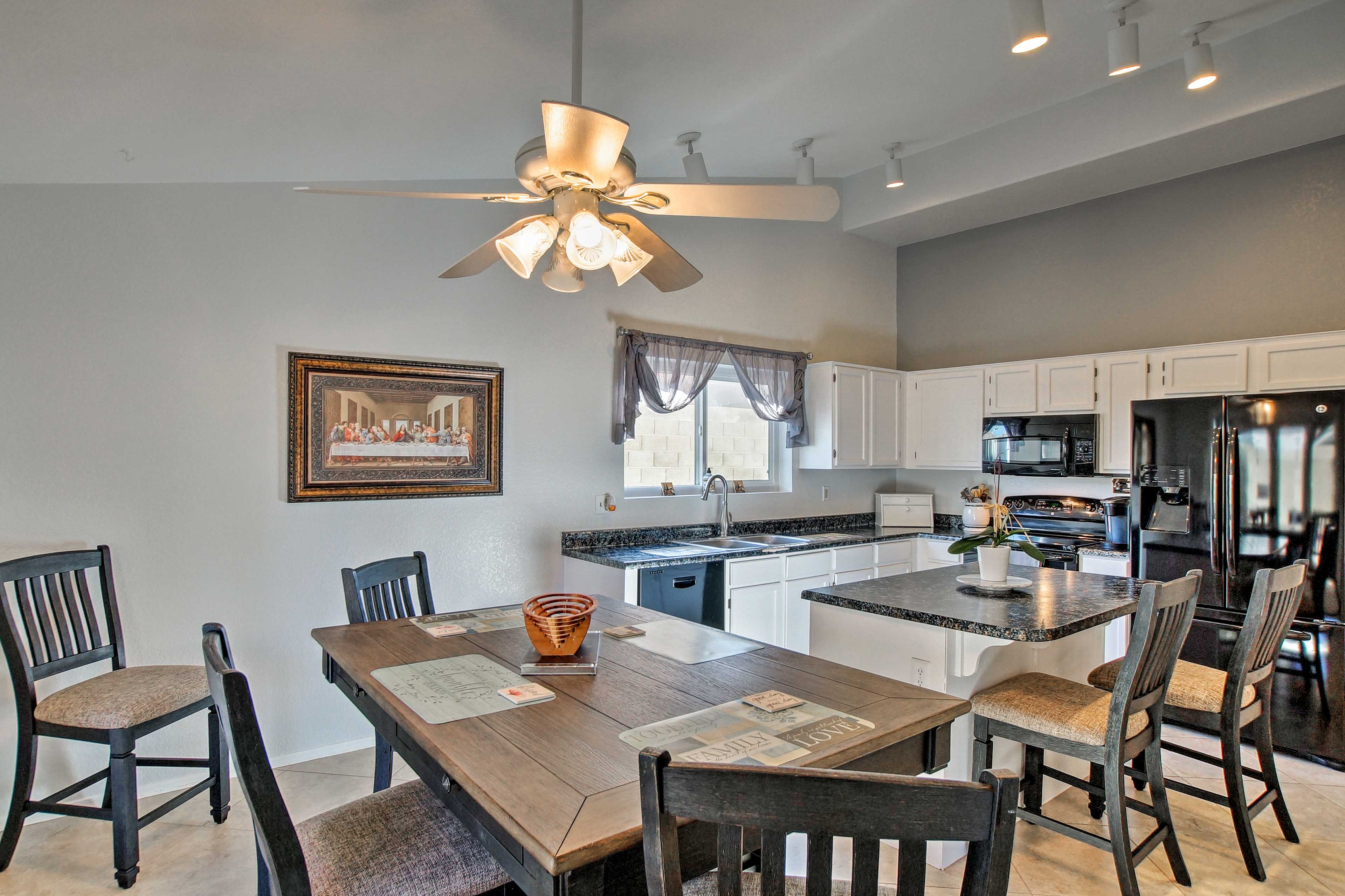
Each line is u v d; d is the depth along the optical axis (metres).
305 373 2.97
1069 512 4.39
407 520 3.24
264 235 2.91
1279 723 3.12
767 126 3.49
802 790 0.79
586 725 1.39
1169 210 4.15
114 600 2.51
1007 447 4.48
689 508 4.28
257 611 2.89
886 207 4.82
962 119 3.95
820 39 2.62
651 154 3.54
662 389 4.07
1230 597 3.20
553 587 3.66
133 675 2.40
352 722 3.13
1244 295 3.87
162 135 2.15
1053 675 2.58
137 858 2.16
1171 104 3.50
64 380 2.54
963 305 5.16
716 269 4.43
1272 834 2.48
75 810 2.19
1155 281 4.20
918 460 5.05
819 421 4.73
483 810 1.18
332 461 3.03
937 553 4.81
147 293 2.68
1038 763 2.48
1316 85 3.06
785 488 4.85
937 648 2.33
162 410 2.71
